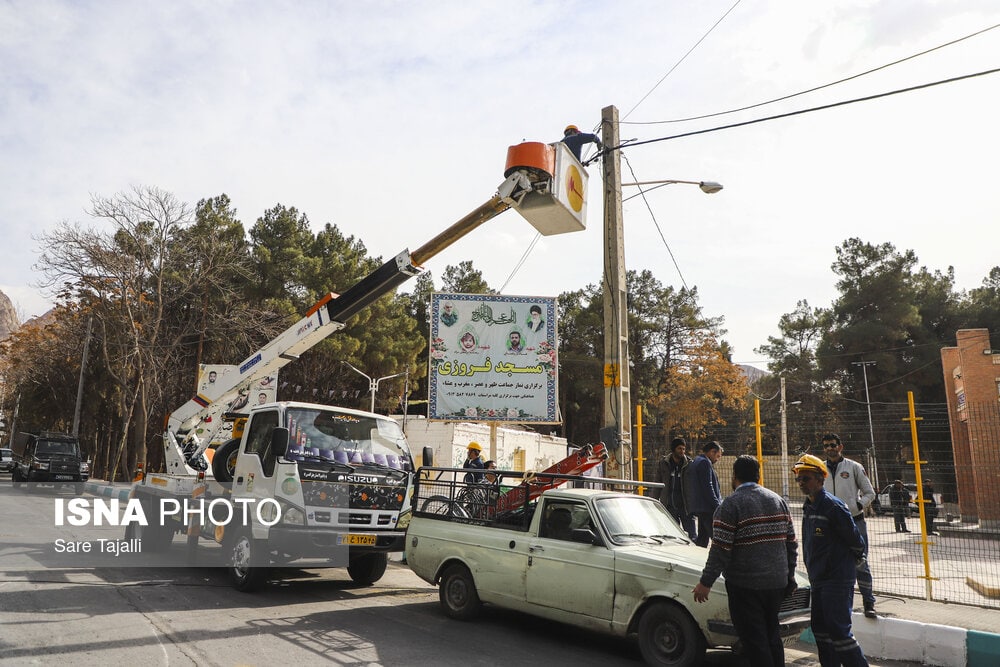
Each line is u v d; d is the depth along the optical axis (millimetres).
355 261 48062
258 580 8672
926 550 9203
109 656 5703
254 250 46594
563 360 60188
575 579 6922
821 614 5551
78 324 40750
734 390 56375
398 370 51219
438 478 9094
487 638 7090
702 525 9336
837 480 8078
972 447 11008
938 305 57062
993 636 6543
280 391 45281
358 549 8758
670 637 6227
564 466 9508
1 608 7172
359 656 6137
